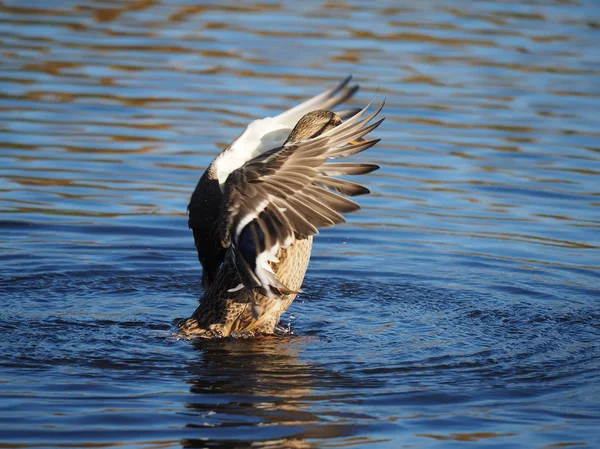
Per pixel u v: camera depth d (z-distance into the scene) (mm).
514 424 7586
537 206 14188
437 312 10617
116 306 10656
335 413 7715
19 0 25375
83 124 16922
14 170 14789
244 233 8367
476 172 15391
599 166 15680
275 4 26297
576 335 9852
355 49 21828
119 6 25359
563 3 27094
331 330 9977
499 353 9258
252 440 7195
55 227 12938
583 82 20078
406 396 8117
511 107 18484
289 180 8336
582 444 7227
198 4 25938
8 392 7953
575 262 12227
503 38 23188
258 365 8805
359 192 8211
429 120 17641
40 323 9891
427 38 22969
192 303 10930
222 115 17391
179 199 14086
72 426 7344
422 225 13469
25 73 19406
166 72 19875
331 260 12281
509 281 11609
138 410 7672
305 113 10000
